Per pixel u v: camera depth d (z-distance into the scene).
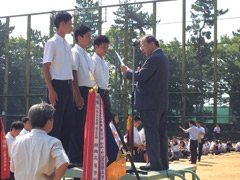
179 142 23.47
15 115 33.53
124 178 5.19
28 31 33.53
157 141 5.66
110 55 30.47
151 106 5.67
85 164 4.32
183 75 29.59
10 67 33.94
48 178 3.76
